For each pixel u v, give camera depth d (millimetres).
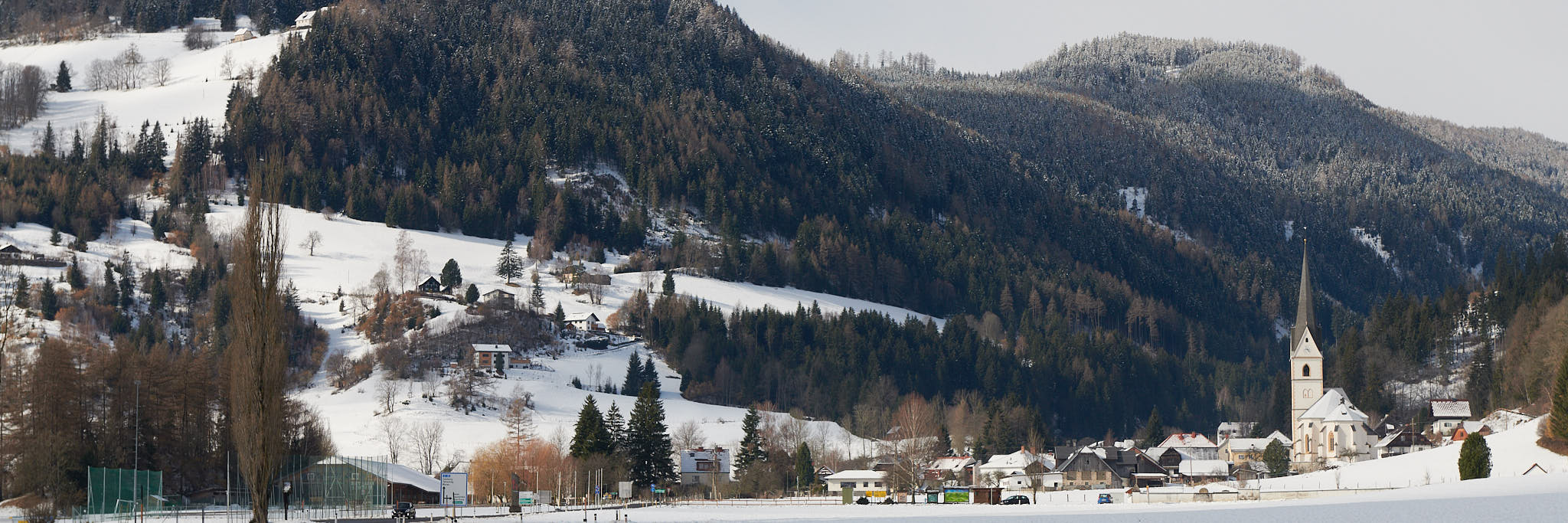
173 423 155000
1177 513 136625
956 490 188500
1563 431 165250
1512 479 152500
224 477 153875
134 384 151750
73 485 136125
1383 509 126438
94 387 150625
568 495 190500
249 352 85062
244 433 84500
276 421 85312
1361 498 148625
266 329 85500
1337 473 185000
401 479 176875
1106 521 125562
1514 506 122062
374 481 142750
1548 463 163125
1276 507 139125
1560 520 109625
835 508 165375
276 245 86750
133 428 150875
